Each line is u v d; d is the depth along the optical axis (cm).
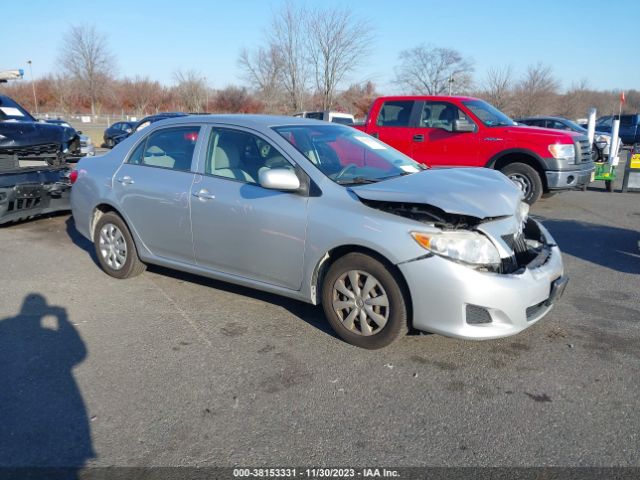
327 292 393
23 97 5750
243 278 440
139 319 447
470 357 379
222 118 464
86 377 354
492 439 289
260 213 411
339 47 3067
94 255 643
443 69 3434
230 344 400
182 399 328
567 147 859
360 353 384
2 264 604
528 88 3541
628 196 1109
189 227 460
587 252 651
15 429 299
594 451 279
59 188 775
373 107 998
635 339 408
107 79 5112
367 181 409
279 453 279
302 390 337
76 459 274
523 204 431
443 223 354
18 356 382
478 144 902
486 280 340
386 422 304
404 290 363
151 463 271
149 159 505
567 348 393
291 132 438
